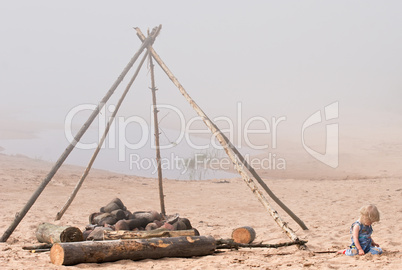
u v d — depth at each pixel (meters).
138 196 16.84
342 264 6.88
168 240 7.57
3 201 14.72
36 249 8.29
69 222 11.80
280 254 7.88
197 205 15.34
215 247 7.93
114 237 7.97
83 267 6.81
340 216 13.02
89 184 18.84
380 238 9.29
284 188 19.09
